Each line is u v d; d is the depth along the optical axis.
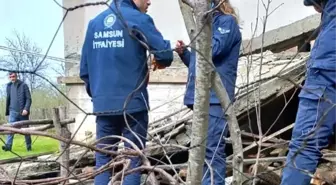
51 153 5.99
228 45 3.61
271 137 5.05
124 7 3.61
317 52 3.14
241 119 5.32
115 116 3.62
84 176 2.62
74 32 9.95
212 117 3.48
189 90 3.67
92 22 3.79
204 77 1.99
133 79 3.60
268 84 5.38
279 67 6.01
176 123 5.62
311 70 3.15
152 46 3.51
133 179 3.36
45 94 7.59
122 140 3.04
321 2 3.17
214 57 3.61
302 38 8.45
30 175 5.18
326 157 4.69
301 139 2.89
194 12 1.94
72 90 9.60
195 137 2.03
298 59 6.39
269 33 8.42
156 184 2.43
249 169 4.31
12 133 2.33
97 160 3.48
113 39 3.64
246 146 5.36
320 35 3.15
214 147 3.49
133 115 3.59
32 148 6.94
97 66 3.73
